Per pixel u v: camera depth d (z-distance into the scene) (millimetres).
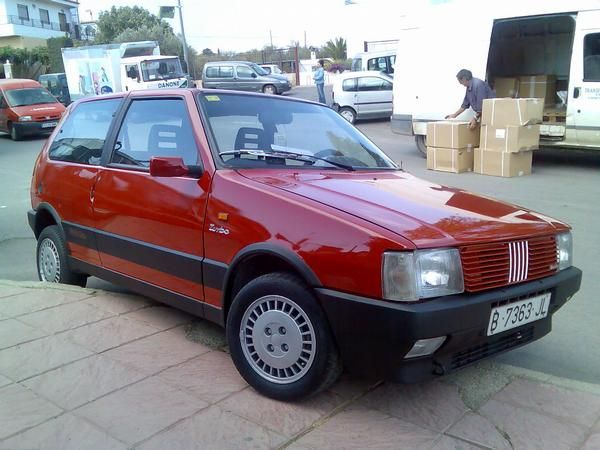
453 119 12172
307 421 3180
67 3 59781
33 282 5422
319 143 4406
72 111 5441
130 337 4234
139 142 4445
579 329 4664
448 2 12703
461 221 3227
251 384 3463
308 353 3211
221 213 3574
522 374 3748
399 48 13891
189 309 3922
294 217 3252
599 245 6797
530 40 14719
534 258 3320
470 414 3279
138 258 4270
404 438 3045
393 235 2941
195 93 4219
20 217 9211
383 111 21031
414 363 2965
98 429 3100
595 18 10773
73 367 3770
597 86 10930
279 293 3266
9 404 3332
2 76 47031
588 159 12977
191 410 3275
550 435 3092
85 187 4762
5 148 18703
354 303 2953
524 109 10750
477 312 2969
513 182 10578
